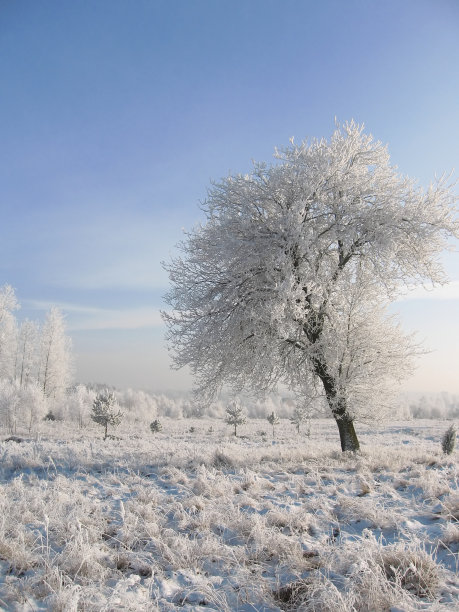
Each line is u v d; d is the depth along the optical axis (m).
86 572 4.04
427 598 3.46
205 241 14.12
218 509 5.99
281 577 4.02
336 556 4.18
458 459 9.94
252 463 10.40
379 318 13.99
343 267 13.84
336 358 13.06
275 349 13.52
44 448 13.45
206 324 13.38
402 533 4.81
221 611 3.40
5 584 3.75
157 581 3.93
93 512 6.21
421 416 80.94
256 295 12.77
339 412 13.54
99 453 12.63
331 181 13.03
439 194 13.01
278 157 14.41
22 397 31.53
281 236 12.59
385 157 14.15
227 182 14.23
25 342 51.91
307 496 6.85
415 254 12.95
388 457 10.13
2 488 7.46
